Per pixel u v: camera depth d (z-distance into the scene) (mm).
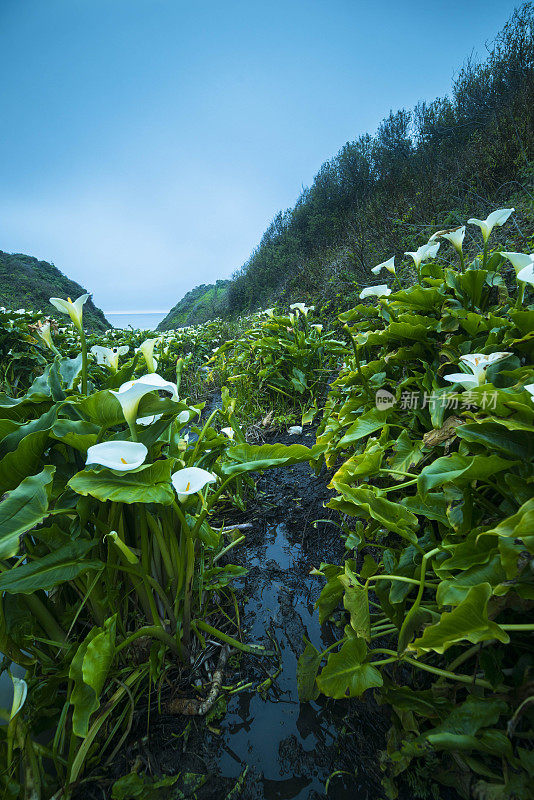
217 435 2289
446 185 6836
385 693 1486
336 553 2639
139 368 3318
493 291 2547
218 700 1757
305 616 2215
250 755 1562
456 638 1155
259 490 3512
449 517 1486
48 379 1939
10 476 1566
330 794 1419
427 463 2117
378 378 2723
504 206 5234
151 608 1727
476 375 1585
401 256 6344
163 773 1511
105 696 1665
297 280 10578
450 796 1324
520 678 1248
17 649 1535
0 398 1888
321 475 3602
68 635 1612
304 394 5352
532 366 1736
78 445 1604
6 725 1355
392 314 2947
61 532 1556
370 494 1631
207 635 2062
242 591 2424
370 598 2154
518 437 1416
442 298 2555
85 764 1493
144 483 1479
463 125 8578
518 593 1133
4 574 1391
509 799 1087
